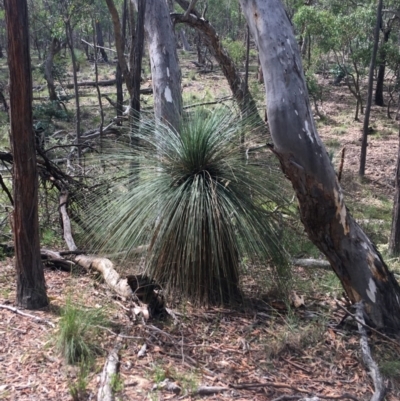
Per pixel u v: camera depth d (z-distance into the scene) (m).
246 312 4.59
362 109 18.92
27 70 3.95
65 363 3.54
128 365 3.58
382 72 20.80
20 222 4.23
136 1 6.25
